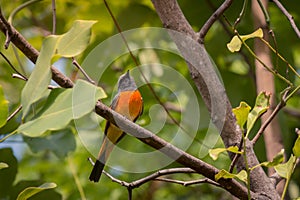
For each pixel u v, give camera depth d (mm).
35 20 13055
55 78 5555
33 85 4539
